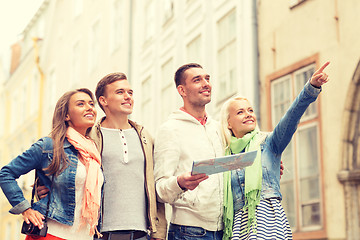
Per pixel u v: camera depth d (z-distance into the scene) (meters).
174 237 3.33
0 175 3.00
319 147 6.72
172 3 10.59
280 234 3.12
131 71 12.12
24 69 18.66
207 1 9.34
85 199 3.03
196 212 3.28
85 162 3.11
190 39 9.84
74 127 3.23
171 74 10.41
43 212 2.98
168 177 3.31
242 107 3.46
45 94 16.81
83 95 3.24
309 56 6.99
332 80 6.63
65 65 15.53
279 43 7.49
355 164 6.30
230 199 3.30
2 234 18.95
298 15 7.19
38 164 3.06
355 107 6.34
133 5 12.27
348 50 6.43
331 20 6.68
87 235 3.03
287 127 3.21
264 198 3.20
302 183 6.91
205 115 3.60
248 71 7.98
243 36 8.16
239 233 3.22
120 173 3.26
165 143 3.40
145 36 11.70
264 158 3.29
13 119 19.50
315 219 6.66
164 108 10.63
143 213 3.27
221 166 2.87
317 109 6.81
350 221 6.21
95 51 13.93
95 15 14.09
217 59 8.88
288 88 7.29
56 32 16.33
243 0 8.20
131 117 12.12
